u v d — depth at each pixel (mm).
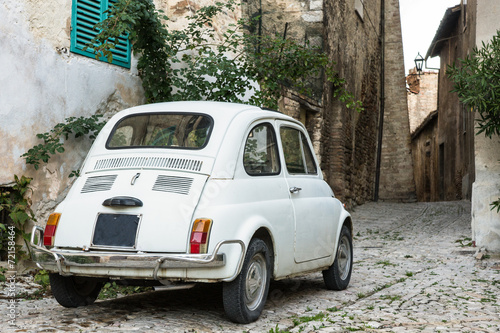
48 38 6328
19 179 5969
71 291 4676
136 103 7578
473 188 9133
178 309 4801
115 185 4355
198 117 4727
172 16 8602
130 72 7480
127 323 4203
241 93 7910
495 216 8914
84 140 6762
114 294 5367
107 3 7195
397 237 11352
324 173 14391
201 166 4344
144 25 7145
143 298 5285
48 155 6109
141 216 4105
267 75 8266
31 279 5883
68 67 6578
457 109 23906
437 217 15555
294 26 13742
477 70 7844
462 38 22078
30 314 4484
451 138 25578
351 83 17562
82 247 4184
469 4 19578
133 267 3959
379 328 4285
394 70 24312
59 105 6449
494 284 6438
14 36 5914
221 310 4820
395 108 24156
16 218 5840
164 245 4016
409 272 7180
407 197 23578
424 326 4387
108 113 7148
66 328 4008
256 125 4918
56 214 4414
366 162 20656
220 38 9398
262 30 13375
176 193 4188
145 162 4465
